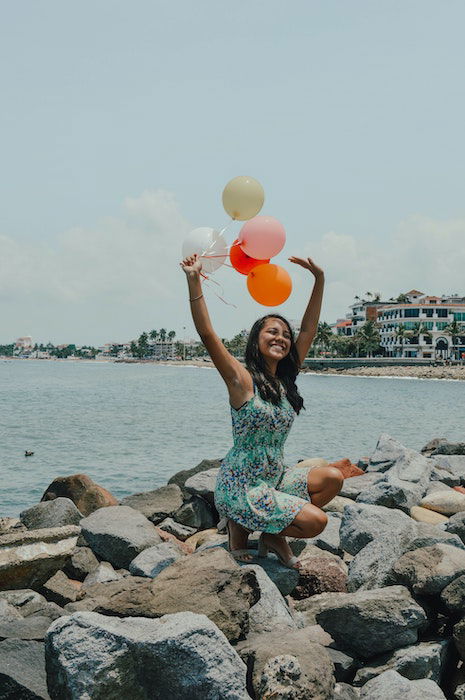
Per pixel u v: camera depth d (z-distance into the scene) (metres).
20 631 4.30
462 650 4.44
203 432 28.81
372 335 137.25
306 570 5.38
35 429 30.16
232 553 5.32
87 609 4.59
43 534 5.82
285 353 5.11
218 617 4.20
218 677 3.55
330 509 8.57
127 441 25.41
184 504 8.22
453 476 10.55
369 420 36.06
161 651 3.57
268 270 5.43
